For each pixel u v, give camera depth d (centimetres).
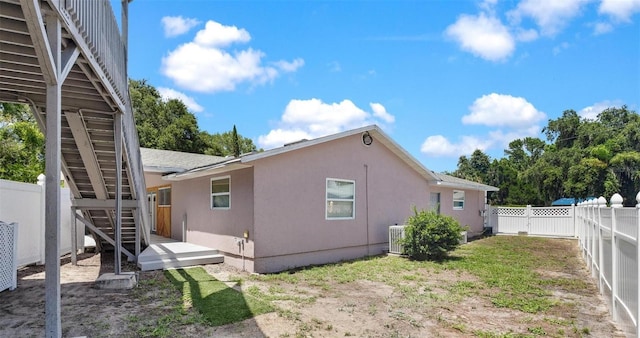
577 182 2664
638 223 402
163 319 502
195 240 1134
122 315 519
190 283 725
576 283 763
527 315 553
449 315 547
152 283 720
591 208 884
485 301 625
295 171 944
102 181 820
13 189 802
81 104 650
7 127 1783
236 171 930
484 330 484
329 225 1023
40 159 1909
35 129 1812
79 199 849
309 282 761
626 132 2844
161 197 1450
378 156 1192
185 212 1218
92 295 626
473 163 4150
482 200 1994
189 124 3194
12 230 662
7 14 359
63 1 372
